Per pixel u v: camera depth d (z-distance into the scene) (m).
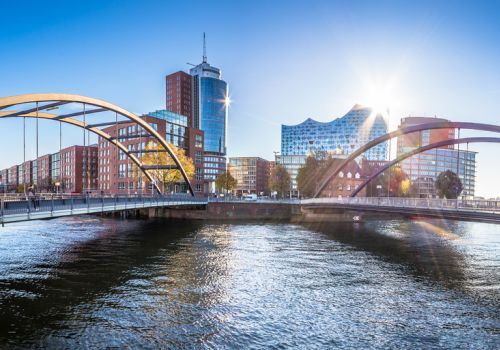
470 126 49.41
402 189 111.88
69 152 136.50
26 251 34.56
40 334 15.51
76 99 40.59
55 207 27.36
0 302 19.55
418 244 40.94
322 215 71.12
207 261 30.52
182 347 14.38
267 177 198.50
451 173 100.38
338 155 171.38
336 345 14.73
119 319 17.25
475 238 46.31
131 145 98.50
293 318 17.61
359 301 20.28
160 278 24.78
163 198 55.16
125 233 49.53
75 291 21.64
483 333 16.11
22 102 32.03
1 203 23.36
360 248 37.97
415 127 57.53
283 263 29.92
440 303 20.09
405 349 14.48
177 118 113.81
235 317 17.62
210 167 172.12
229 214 72.12
